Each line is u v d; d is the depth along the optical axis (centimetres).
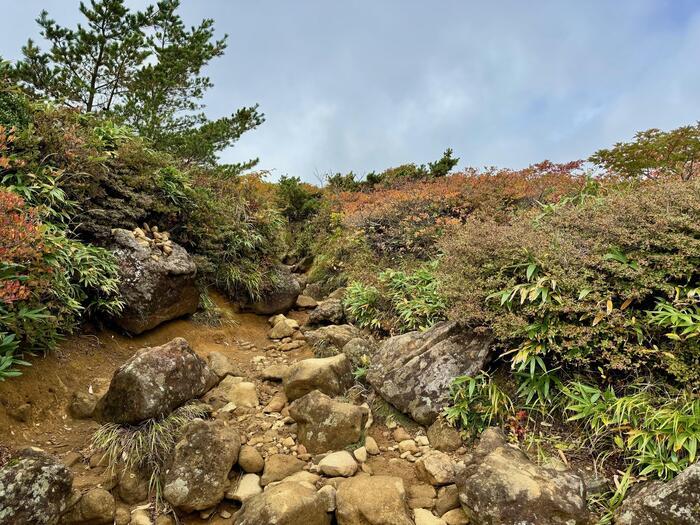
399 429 334
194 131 798
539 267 338
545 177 683
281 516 224
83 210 429
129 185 488
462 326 368
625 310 304
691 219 308
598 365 307
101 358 379
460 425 319
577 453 275
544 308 311
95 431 294
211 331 502
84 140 460
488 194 671
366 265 650
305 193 1038
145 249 442
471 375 334
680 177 471
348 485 261
